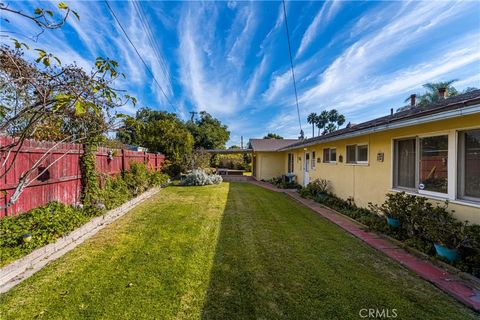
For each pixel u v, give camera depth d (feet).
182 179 49.19
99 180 22.74
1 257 10.34
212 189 39.65
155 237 15.55
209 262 11.96
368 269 11.34
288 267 11.50
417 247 13.23
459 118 12.71
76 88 9.10
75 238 14.80
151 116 91.09
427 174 15.15
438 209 12.81
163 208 24.30
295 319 7.94
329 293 9.37
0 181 12.96
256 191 37.99
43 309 8.30
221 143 104.01
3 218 12.61
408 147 16.97
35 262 11.45
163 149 54.24
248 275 10.70
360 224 18.53
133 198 26.61
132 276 10.52
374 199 20.43
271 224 18.90
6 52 8.23
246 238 15.56
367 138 21.49
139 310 8.32
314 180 34.55
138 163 33.50
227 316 8.06
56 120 12.56
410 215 14.30
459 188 12.95
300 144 39.19
